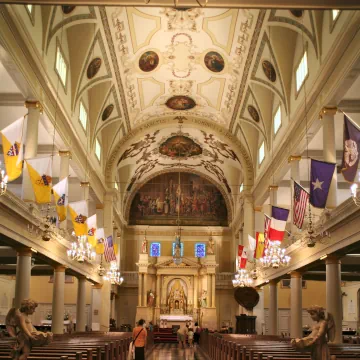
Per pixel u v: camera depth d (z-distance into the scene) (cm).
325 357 817
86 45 2130
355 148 1216
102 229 2438
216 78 2695
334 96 1631
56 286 2280
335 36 1617
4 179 1245
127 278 4150
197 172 4362
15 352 807
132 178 4125
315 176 1457
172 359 2202
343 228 1648
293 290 2325
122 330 3572
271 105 2623
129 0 968
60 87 2020
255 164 3139
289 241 2481
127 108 2959
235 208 4066
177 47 2450
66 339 1691
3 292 3472
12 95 1847
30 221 1708
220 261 4288
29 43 1531
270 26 2041
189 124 3238
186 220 4359
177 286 4184
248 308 2941
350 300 3594
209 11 2125
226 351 1536
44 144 2272
